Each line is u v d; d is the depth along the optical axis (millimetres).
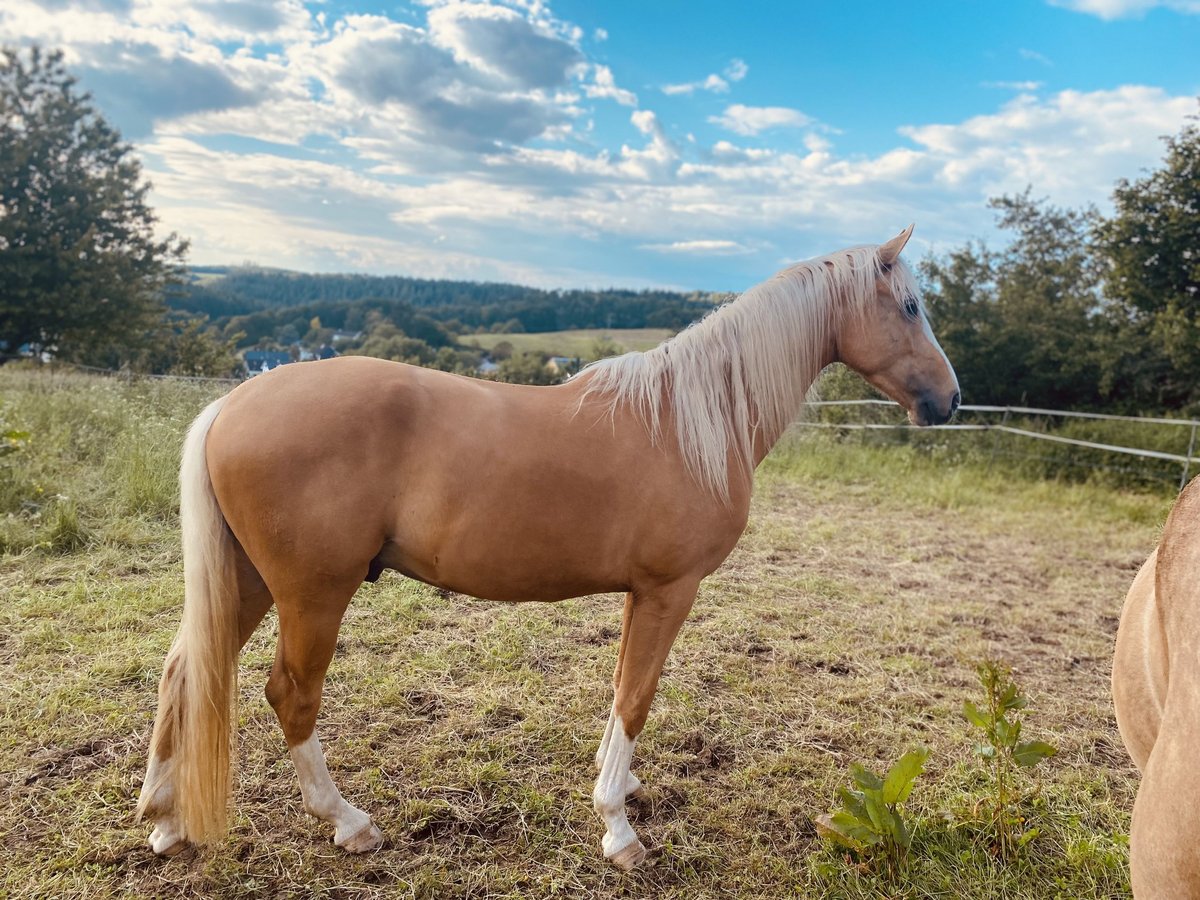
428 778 2469
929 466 8977
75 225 19234
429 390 2000
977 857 2234
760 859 2217
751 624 4004
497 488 1954
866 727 3021
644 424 2125
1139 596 1500
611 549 2076
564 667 3338
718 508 2170
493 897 2010
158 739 2049
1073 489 8086
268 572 1920
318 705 2072
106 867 2004
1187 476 7785
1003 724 2297
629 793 2475
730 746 2826
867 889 2098
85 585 3605
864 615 4301
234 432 1870
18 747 2439
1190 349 10688
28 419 6027
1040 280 13500
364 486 1891
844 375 5039
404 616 3742
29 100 19594
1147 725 1397
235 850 2100
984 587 4996
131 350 19859
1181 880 1002
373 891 2002
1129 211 11672
